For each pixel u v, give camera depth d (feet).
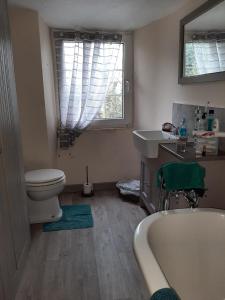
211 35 6.14
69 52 9.97
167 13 8.27
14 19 8.00
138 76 10.53
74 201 10.24
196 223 5.04
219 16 5.78
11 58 6.27
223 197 6.08
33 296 5.51
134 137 8.71
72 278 6.03
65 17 8.57
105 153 11.23
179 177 5.29
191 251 5.01
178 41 7.86
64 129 10.44
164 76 8.95
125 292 5.58
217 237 5.01
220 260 5.01
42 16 8.47
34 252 7.02
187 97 7.58
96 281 5.92
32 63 8.41
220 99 6.04
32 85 8.58
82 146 10.98
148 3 7.32
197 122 6.77
